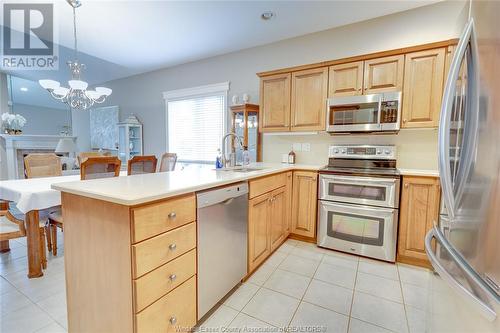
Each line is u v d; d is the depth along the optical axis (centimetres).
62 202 136
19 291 183
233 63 388
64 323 152
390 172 236
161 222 120
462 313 88
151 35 330
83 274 129
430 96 229
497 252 69
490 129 75
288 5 258
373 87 252
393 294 187
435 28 255
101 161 230
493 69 75
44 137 551
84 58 421
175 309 130
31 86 579
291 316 163
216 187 159
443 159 99
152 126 501
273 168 254
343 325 155
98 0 250
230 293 186
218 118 415
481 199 78
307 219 278
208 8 265
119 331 116
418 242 225
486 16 80
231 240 175
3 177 488
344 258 245
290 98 300
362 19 286
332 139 312
